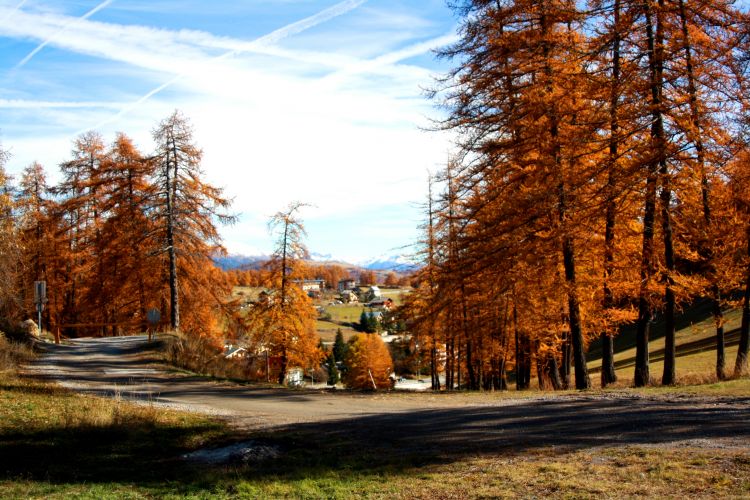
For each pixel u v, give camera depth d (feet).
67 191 112.98
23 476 28.37
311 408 47.03
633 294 53.93
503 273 57.82
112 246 101.81
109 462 31.07
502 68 53.67
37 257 115.14
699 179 46.68
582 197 50.37
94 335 121.80
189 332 97.86
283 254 97.71
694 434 26.73
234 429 38.24
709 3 45.24
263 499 23.44
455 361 103.76
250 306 101.45
